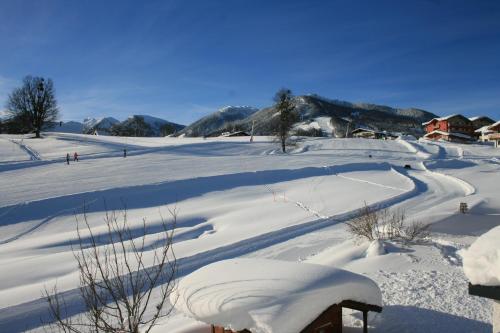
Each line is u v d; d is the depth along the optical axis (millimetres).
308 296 5656
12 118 85500
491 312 8422
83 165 47594
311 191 34156
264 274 6094
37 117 81562
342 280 6137
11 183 37781
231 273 6328
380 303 6504
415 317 8258
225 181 37875
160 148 62531
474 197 28797
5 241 24000
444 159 59375
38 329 10711
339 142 78750
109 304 11000
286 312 5379
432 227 19891
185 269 15469
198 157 53969
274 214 25750
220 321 5477
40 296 12594
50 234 25094
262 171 41312
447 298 9305
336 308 6207
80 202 30547
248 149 66750
